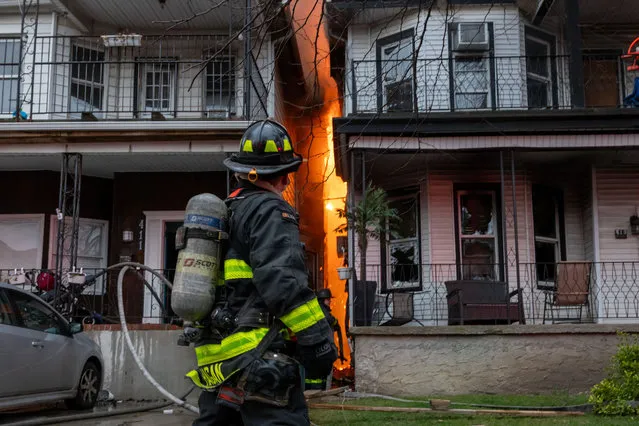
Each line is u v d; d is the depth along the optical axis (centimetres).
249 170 264
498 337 953
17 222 1338
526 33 1336
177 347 1052
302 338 230
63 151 1184
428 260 1275
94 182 1389
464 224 1288
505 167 1299
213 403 256
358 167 1283
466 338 956
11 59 1349
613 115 1103
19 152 1190
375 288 1106
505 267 1161
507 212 1284
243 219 249
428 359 954
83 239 1359
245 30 536
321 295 884
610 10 1328
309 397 802
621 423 644
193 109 1386
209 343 247
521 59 1309
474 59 1323
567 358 939
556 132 1115
